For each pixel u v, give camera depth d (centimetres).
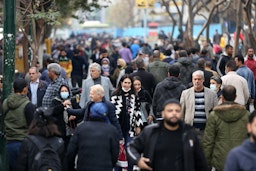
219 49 6088
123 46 6047
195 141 1598
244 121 1902
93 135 1844
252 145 1373
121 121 2422
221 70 3784
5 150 2080
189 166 1573
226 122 1903
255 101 3309
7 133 2070
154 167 1584
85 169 1838
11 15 2081
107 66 4231
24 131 2066
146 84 3178
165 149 1577
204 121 2306
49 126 1789
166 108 1569
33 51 4016
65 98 2319
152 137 1588
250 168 1364
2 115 2089
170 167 1574
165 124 1591
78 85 5019
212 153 1930
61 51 5006
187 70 3219
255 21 5347
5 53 2092
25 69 4100
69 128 2302
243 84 2634
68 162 1870
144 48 5972
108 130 1855
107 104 2162
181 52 3597
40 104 2719
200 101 2305
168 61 4172
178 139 1583
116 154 1870
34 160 1756
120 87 2438
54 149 1777
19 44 6419
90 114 1889
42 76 3197
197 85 2298
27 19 3972
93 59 6225
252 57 3641
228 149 1897
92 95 2058
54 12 3734
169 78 2597
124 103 2427
